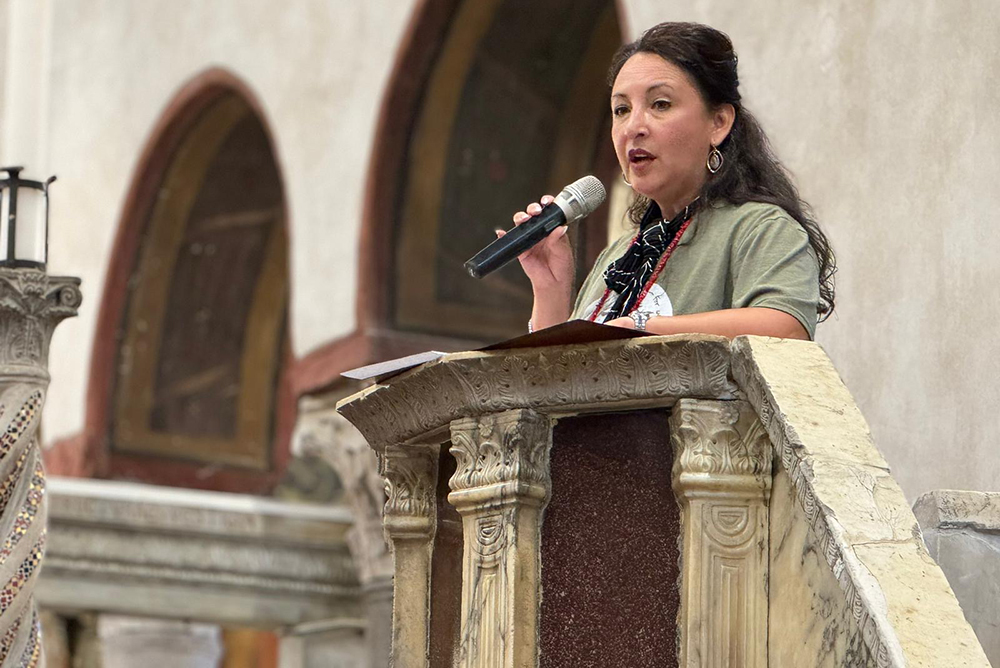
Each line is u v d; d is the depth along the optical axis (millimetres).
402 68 23750
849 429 5840
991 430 11219
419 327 24016
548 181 24266
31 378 10281
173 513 23453
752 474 6047
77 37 33125
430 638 7141
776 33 14570
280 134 26484
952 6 12336
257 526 23875
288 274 31703
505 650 6176
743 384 6078
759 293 6773
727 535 6020
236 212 30844
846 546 5414
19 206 10625
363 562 23047
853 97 13383
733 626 5949
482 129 24078
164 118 29719
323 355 24594
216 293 31562
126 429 31062
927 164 12352
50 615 28547
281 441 32062
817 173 13656
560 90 23906
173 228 30750
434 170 24078
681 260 7242
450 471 7180
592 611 6203
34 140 11258
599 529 6273
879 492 5613
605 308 7496
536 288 7930
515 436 6336
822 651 5539
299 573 24047
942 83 12328
